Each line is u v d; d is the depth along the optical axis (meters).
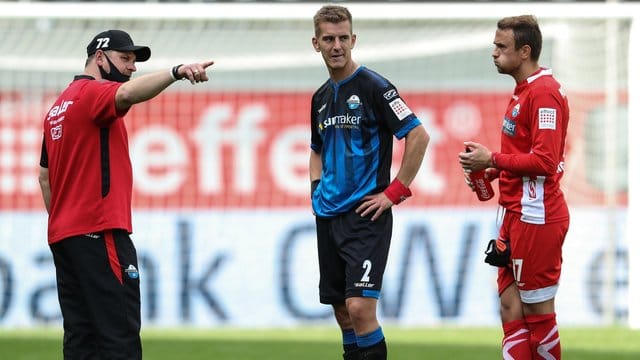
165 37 41.41
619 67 40.41
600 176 39.72
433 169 39.78
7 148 39.25
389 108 21.23
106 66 21.16
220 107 40.12
